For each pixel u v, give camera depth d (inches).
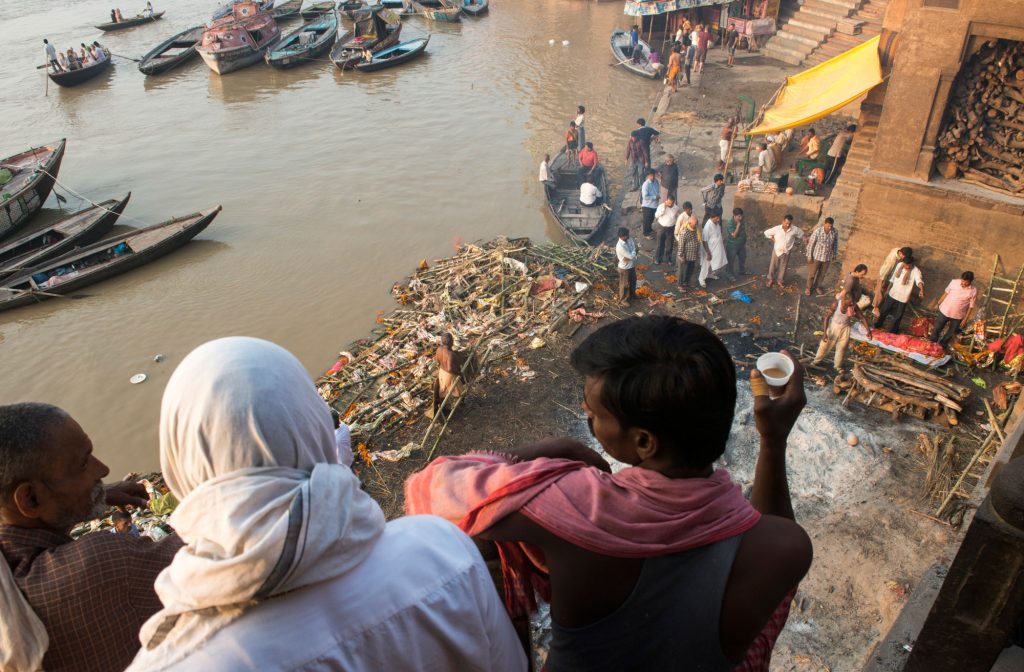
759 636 62.4
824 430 453.4
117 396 648.4
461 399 521.7
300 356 668.1
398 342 625.3
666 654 52.7
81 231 867.4
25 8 1984.5
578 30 1581.0
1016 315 521.7
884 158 539.2
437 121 1175.0
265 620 45.6
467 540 55.0
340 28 1721.2
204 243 862.5
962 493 390.3
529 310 637.3
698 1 1280.8
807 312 604.4
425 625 49.4
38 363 688.4
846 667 302.7
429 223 878.4
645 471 55.7
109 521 433.4
